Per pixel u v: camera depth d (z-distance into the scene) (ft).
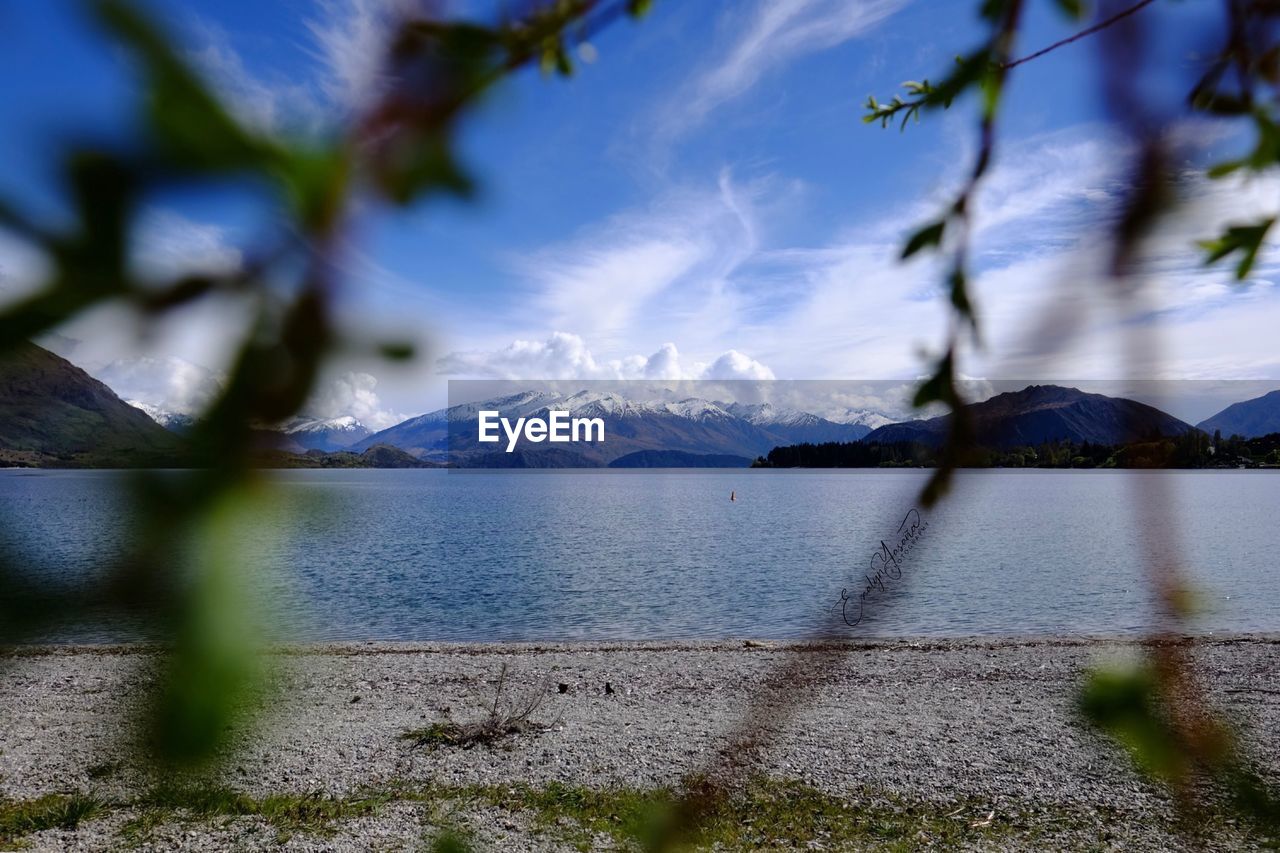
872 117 3.21
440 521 314.96
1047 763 41.37
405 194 1.40
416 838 33.76
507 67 1.65
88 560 1.18
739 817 35.29
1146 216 2.37
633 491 611.47
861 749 43.62
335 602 124.77
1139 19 2.54
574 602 124.26
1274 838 2.69
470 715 51.67
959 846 32.96
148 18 1.10
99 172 1.09
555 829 34.63
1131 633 82.33
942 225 2.85
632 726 48.91
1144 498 2.54
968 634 90.02
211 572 1.23
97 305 1.11
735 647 76.69
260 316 1.23
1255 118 2.60
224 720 1.26
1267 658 63.10
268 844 33.04
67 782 38.60
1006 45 3.01
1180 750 2.77
